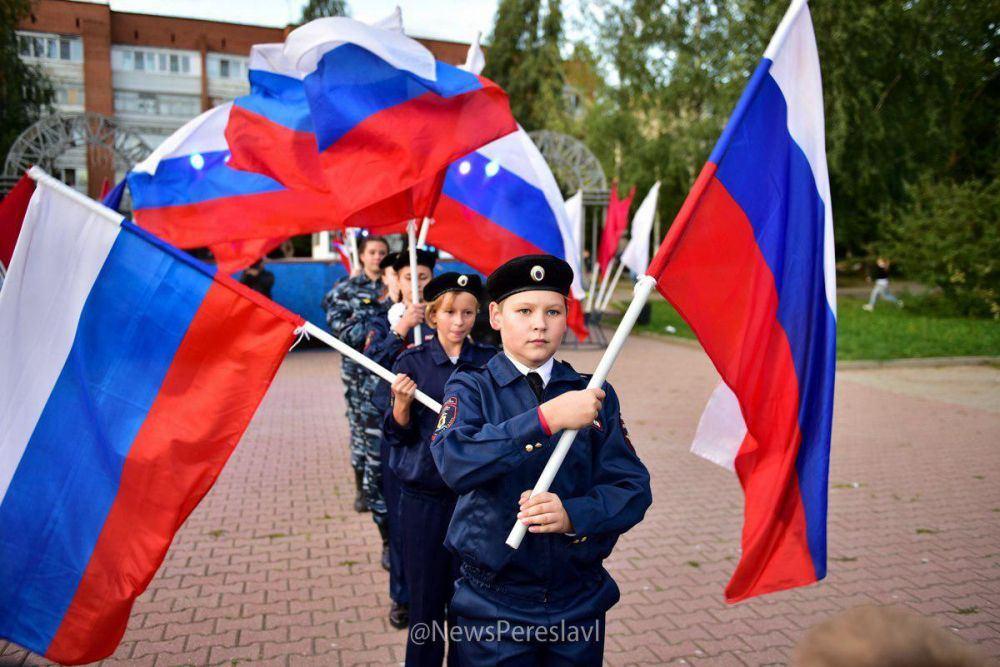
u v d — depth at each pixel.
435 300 3.35
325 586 4.26
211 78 40.84
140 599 4.07
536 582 2.22
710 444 2.84
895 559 4.66
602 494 2.14
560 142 16.81
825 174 2.88
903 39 20.23
